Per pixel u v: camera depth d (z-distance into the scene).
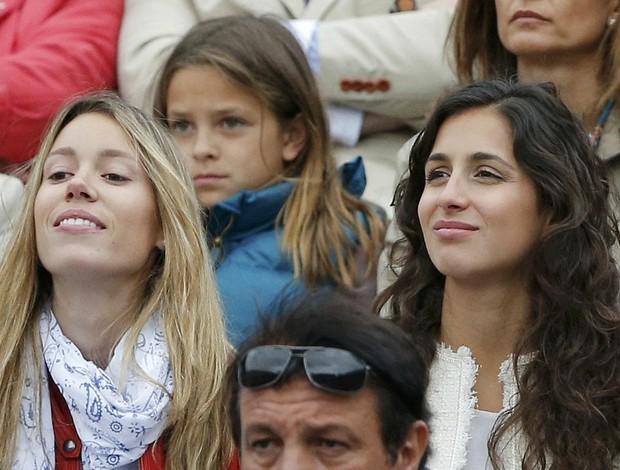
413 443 8.75
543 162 12.38
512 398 12.20
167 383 12.19
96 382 12.02
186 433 12.09
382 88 17.94
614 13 15.20
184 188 12.88
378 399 8.51
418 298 13.12
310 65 17.03
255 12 19.03
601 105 15.17
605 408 11.99
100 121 12.84
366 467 8.39
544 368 12.09
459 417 12.17
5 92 17.64
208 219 16.11
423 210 12.56
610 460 11.85
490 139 12.47
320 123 16.72
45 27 18.58
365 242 16.09
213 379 12.30
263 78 16.44
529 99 12.68
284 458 8.31
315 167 16.50
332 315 8.70
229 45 16.50
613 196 13.93
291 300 9.12
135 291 12.58
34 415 12.21
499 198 12.29
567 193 12.34
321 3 19.02
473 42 16.25
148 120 13.08
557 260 12.28
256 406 8.38
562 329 12.23
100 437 11.98
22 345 12.44
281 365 8.33
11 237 12.81
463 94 12.81
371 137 18.41
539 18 15.30
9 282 12.60
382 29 18.05
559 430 11.84
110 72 18.84
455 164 12.50
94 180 12.57
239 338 14.91
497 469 11.77
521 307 12.41
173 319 12.46
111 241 12.36
